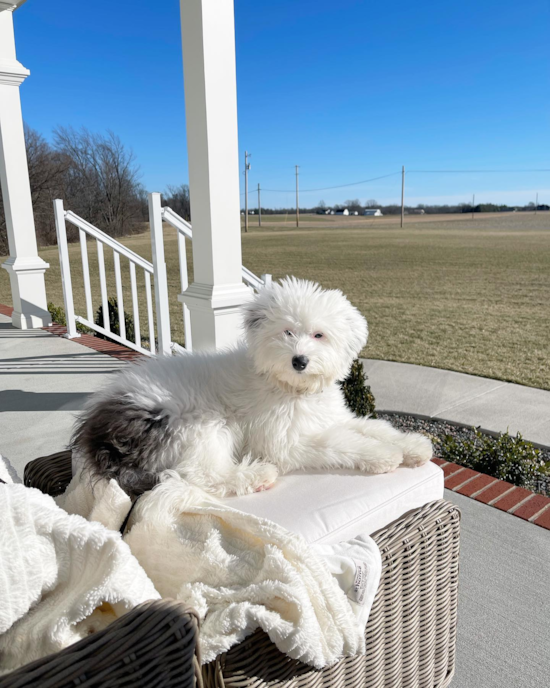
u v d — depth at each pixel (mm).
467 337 8664
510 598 2043
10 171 6199
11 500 929
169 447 1602
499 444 3400
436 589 1538
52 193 31031
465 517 2600
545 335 8742
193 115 3186
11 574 878
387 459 1631
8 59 5762
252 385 1835
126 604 906
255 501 1502
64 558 944
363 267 20750
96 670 752
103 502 1390
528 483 3289
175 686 847
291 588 1100
